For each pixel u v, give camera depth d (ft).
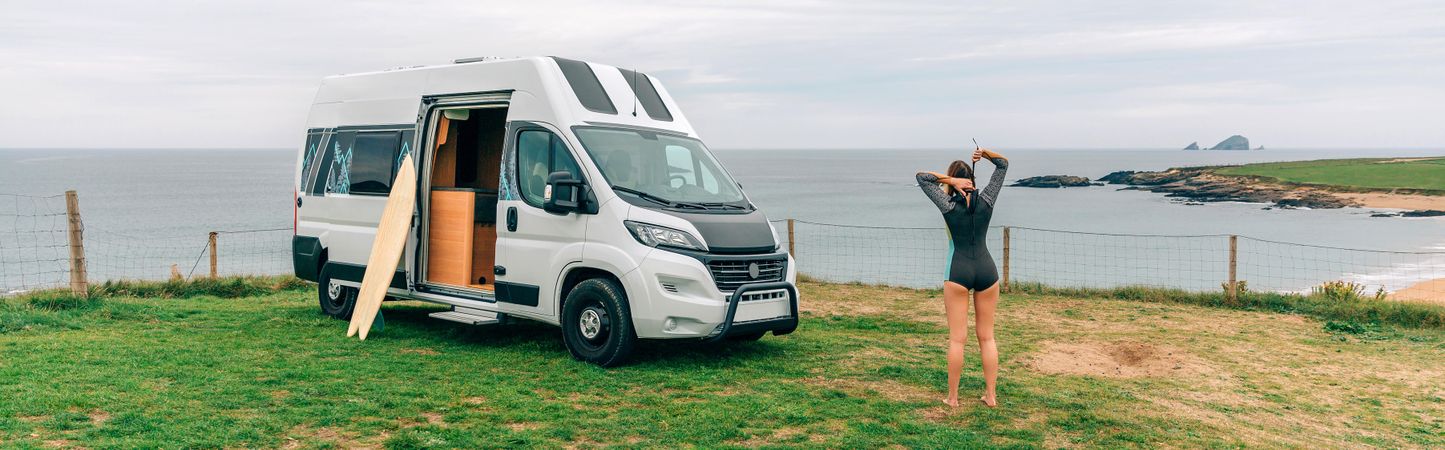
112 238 171.83
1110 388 23.88
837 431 18.76
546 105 26.91
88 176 556.10
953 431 18.80
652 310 24.21
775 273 26.30
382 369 23.79
